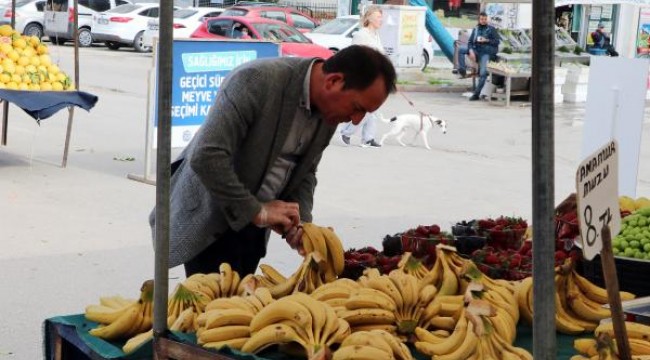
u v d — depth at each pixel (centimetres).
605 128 771
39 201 920
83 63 2500
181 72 959
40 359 547
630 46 2942
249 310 299
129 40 3002
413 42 2436
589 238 264
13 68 1005
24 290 664
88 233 817
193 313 312
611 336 284
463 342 285
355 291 311
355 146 1411
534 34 224
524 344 319
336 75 350
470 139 1543
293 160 385
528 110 2009
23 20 2984
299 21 2744
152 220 411
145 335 306
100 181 1030
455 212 973
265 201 383
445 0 3291
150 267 732
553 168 228
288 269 736
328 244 354
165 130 297
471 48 2180
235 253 405
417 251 380
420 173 1203
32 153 1181
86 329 318
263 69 361
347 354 267
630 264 408
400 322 303
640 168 1312
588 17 2919
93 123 1482
